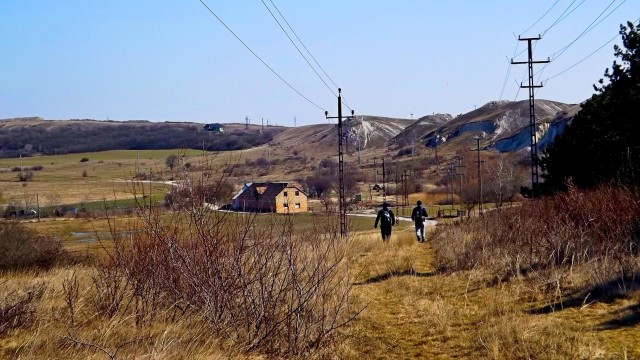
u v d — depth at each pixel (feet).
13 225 62.08
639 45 73.10
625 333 20.33
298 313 21.49
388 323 26.27
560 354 18.66
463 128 615.57
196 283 22.66
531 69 113.29
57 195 298.97
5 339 20.02
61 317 22.93
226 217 23.61
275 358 20.02
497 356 19.48
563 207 45.27
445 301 30.45
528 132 416.26
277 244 23.79
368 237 73.87
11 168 552.00
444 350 21.53
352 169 437.99
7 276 42.65
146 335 20.38
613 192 43.47
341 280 31.60
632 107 71.67
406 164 447.42
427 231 103.71
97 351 18.70
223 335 21.22
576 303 25.99
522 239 41.98
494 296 29.63
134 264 24.52
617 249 33.22
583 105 84.69
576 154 80.28
